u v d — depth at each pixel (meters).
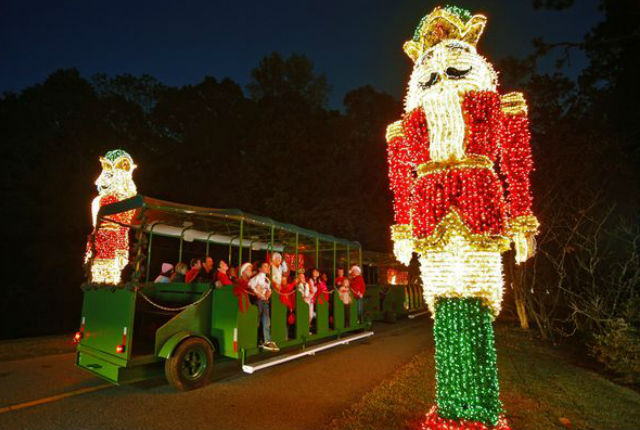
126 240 10.09
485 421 3.89
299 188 23.98
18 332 17.70
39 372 7.02
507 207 4.45
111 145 24.58
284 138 25.30
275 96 30.58
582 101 15.31
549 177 11.50
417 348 9.61
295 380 6.65
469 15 4.79
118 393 5.88
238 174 24.27
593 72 15.80
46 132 23.28
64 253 19.97
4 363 7.71
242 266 7.40
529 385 6.17
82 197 21.02
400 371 7.06
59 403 5.43
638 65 14.77
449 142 4.24
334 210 22.67
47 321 18.11
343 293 10.55
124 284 6.02
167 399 5.63
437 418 4.11
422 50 4.71
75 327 18.53
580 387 6.08
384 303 16.05
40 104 23.89
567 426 4.61
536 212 11.42
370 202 27.17
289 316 8.34
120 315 5.87
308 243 10.76
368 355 8.73
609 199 11.23
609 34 15.56
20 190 21.36
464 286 4.06
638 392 6.04
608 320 7.80
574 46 14.78
